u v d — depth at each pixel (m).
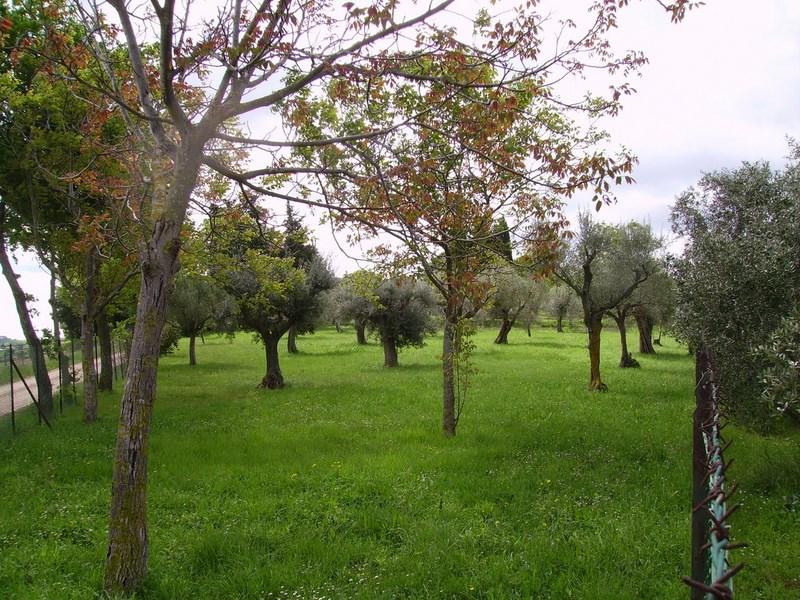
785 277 7.76
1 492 8.61
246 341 57.41
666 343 46.22
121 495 5.39
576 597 5.15
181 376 26.78
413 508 7.44
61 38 5.74
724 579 1.60
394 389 19.84
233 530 6.71
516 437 11.55
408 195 5.80
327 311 26.58
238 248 17.97
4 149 13.64
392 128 5.59
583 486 8.16
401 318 29.09
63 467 10.04
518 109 5.61
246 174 5.83
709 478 2.81
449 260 10.18
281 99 5.76
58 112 12.02
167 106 5.23
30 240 15.93
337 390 19.97
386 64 5.36
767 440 10.27
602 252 21.31
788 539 6.31
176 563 5.98
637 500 7.55
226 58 5.21
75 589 5.39
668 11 5.06
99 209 14.92
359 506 7.64
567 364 28.92
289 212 9.08
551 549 6.02
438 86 5.76
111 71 6.11
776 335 6.62
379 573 5.72
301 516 7.27
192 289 30.34
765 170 10.27
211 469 9.51
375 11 4.79
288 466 9.59
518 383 21.00
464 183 7.45
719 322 8.20
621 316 27.84
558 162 5.62
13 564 5.96
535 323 68.62
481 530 6.64
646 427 12.47
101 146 8.20
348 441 11.66
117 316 26.27
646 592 5.23
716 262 8.35
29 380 26.31
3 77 12.03
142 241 5.88
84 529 7.04
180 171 5.62
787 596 5.12
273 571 5.71
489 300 11.08
